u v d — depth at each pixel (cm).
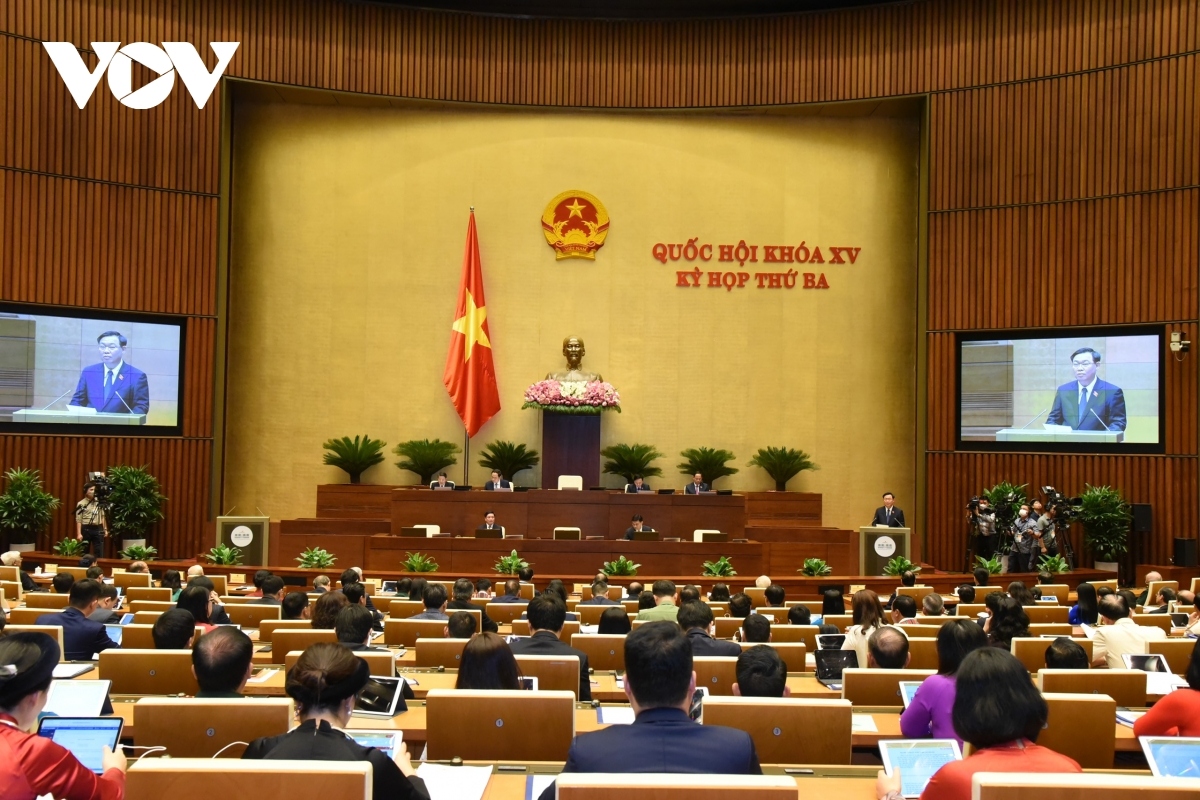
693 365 1842
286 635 594
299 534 1474
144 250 1675
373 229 1834
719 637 799
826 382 1827
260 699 372
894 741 356
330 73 1781
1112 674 484
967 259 1712
